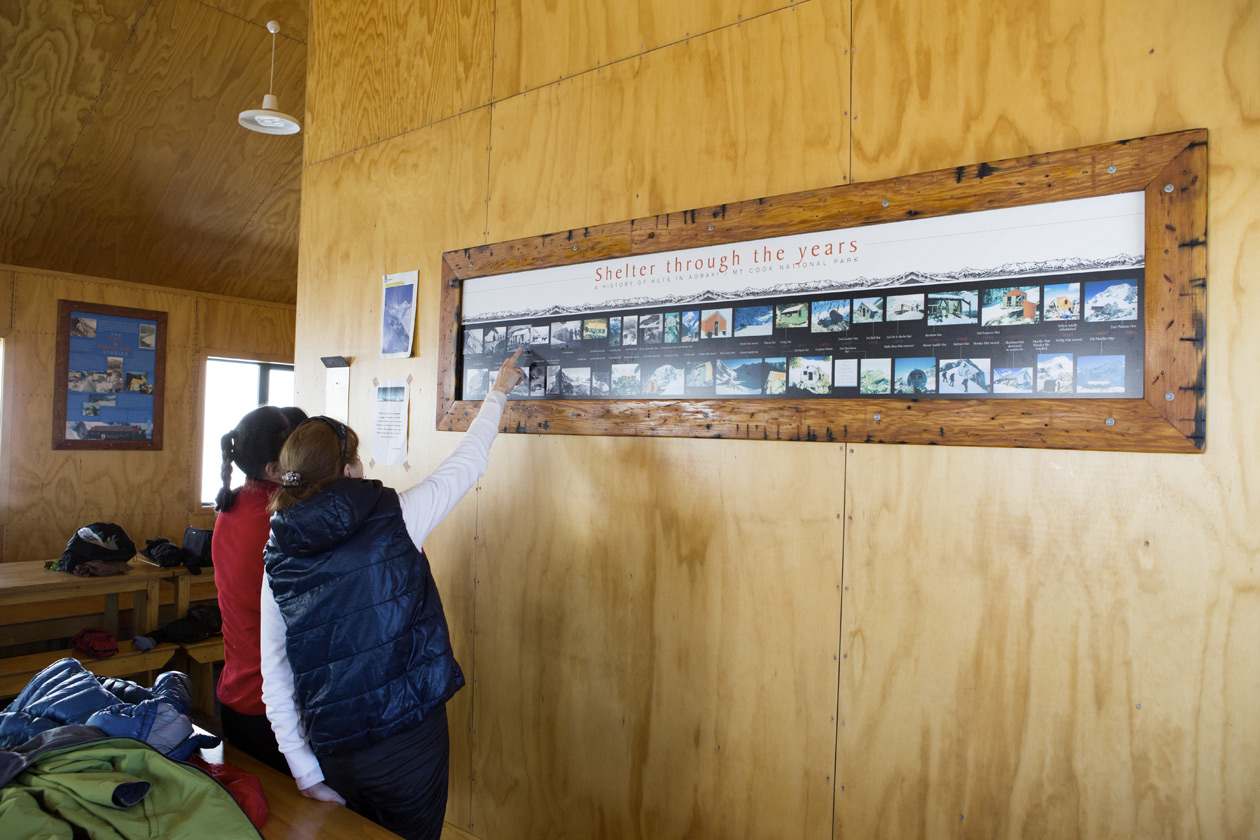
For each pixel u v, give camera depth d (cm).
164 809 129
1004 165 155
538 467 233
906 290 167
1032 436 151
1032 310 153
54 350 559
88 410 575
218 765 165
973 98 162
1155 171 140
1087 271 147
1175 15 142
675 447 204
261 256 623
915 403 165
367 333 285
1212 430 136
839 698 175
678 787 201
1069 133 152
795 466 184
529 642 235
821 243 179
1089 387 147
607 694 216
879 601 171
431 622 161
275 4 431
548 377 230
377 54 290
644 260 210
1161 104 142
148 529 605
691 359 200
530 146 240
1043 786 151
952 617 162
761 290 188
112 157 484
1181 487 139
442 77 267
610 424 214
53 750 132
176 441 623
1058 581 150
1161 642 140
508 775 238
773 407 184
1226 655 134
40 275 554
